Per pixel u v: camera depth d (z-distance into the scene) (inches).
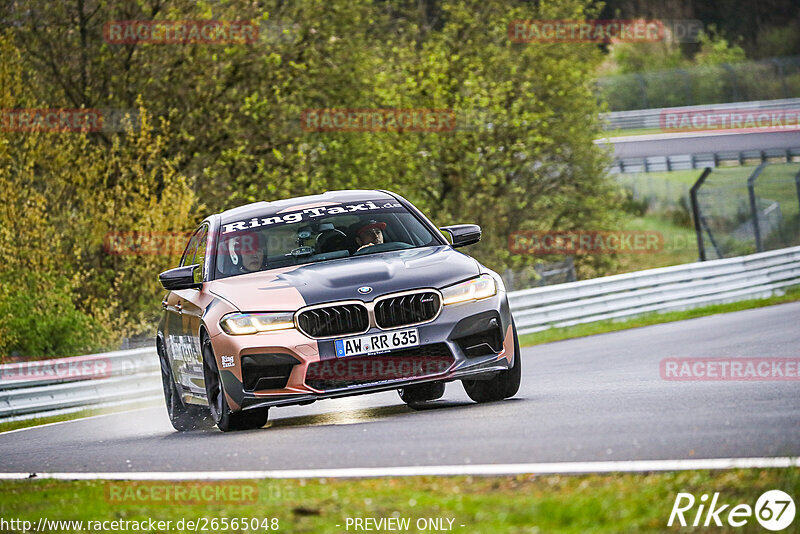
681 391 895.7
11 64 2763.3
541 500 498.0
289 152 3336.6
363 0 3668.8
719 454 573.9
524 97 4286.4
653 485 507.5
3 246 2486.5
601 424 708.7
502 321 861.2
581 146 4409.5
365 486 575.2
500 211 4293.8
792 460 529.0
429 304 837.8
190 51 3228.3
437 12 4884.4
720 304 2615.7
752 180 4365.2
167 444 873.5
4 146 2637.8
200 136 3277.6
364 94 3587.6
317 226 970.7
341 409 1097.4
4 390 1625.2
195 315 916.0
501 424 746.2
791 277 2896.2
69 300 2466.8
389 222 978.7
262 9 3356.3
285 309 835.4
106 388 1777.8
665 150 6402.6
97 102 3238.2
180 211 2719.0
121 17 3240.7
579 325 2402.8
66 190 2802.7
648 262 5753.0
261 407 837.8
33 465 874.1
